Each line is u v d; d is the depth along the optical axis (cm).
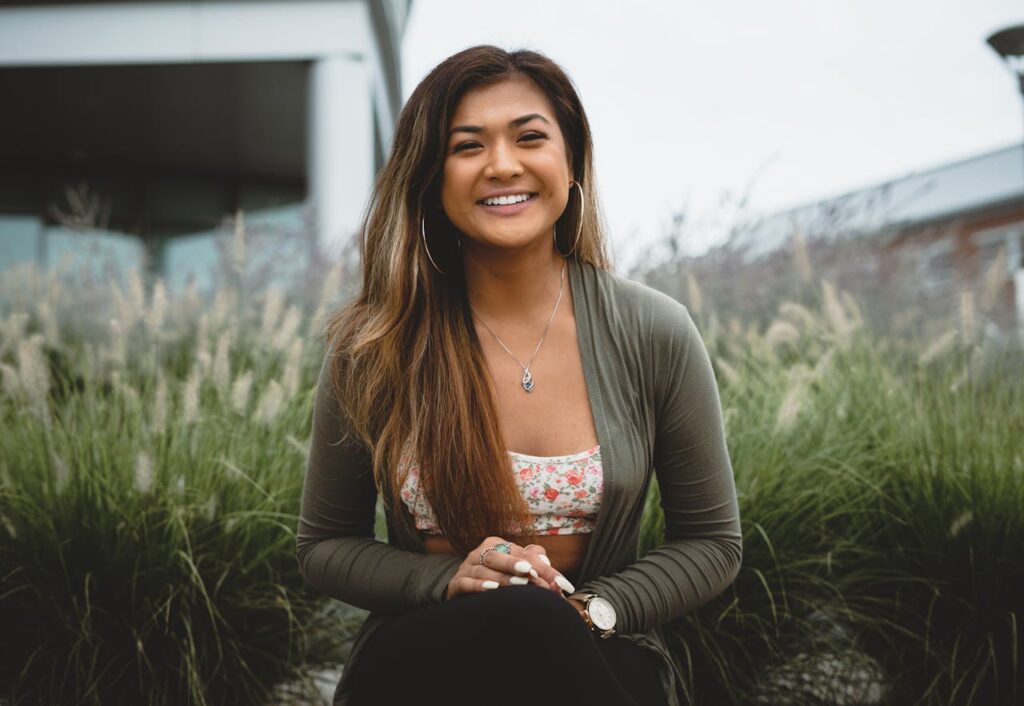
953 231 500
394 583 142
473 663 123
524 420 149
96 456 216
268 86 1068
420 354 149
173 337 289
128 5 925
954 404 231
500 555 133
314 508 155
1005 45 387
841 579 204
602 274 159
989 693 196
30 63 921
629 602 139
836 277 392
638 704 124
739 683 197
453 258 159
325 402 155
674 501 154
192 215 1406
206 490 211
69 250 378
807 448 221
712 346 260
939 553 202
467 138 146
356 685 139
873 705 201
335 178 897
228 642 198
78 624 195
